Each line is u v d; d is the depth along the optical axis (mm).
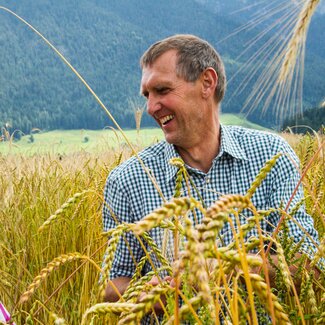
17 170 5645
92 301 2826
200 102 2734
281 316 889
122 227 1204
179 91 2684
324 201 2783
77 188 4605
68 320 3170
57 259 1195
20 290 3297
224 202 734
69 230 3924
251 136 2859
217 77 2791
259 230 951
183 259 689
